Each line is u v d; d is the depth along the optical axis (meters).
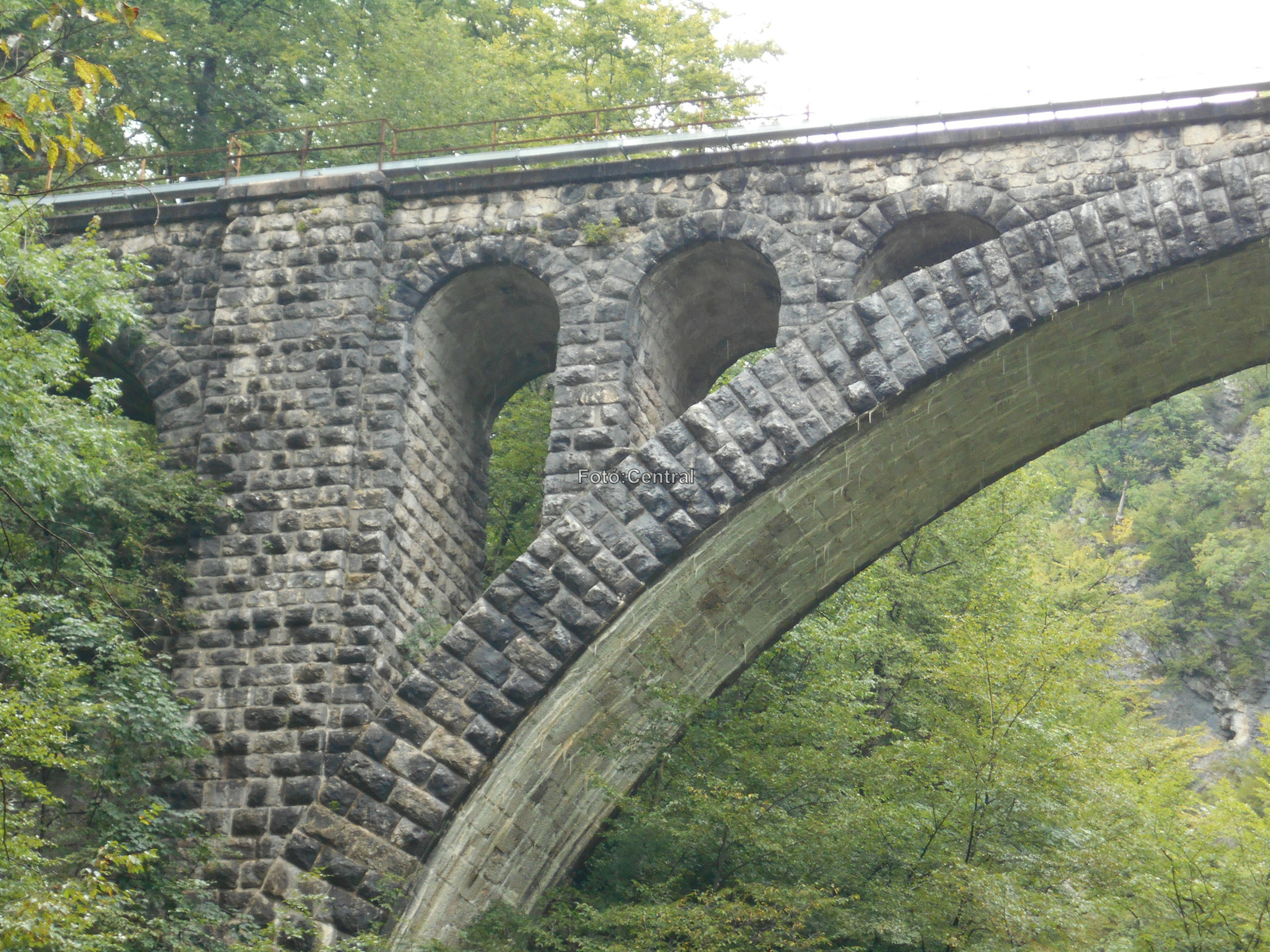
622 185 18.70
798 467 17.12
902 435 17.78
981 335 16.98
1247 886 14.41
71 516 18.28
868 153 17.97
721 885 15.95
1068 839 15.38
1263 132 16.89
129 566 18.33
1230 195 16.81
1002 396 18.30
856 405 17.00
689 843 16.11
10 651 14.12
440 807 16.11
